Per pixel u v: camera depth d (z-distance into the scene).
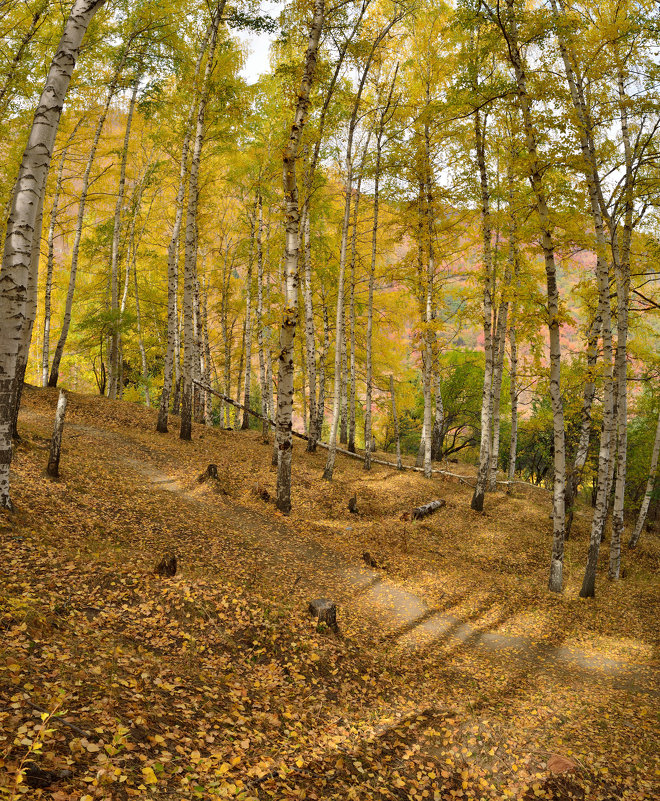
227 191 22.42
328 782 4.10
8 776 2.68
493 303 16.59
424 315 18.81
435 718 5.68
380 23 15.55
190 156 17.84
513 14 10.39
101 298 25.70
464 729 5.44
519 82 10.74
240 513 11.55
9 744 2.90
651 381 18.91
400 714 5.62
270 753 4.18
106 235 21.80
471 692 6.66
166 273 25.59
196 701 4.46
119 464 12.32
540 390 20.38
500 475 30.58
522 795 4.51
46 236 21.39
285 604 7.48
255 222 21.48
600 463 11.17
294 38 13.59
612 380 11.05
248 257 22.50
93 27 14.30
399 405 28.91
